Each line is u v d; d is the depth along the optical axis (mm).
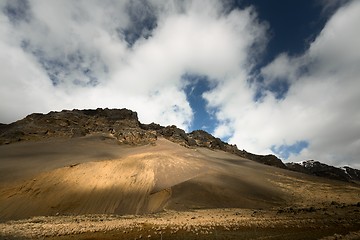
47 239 19188
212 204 41375
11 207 36688
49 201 39562
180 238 19906
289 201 48750
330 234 22156
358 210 36219
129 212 38500
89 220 29391
